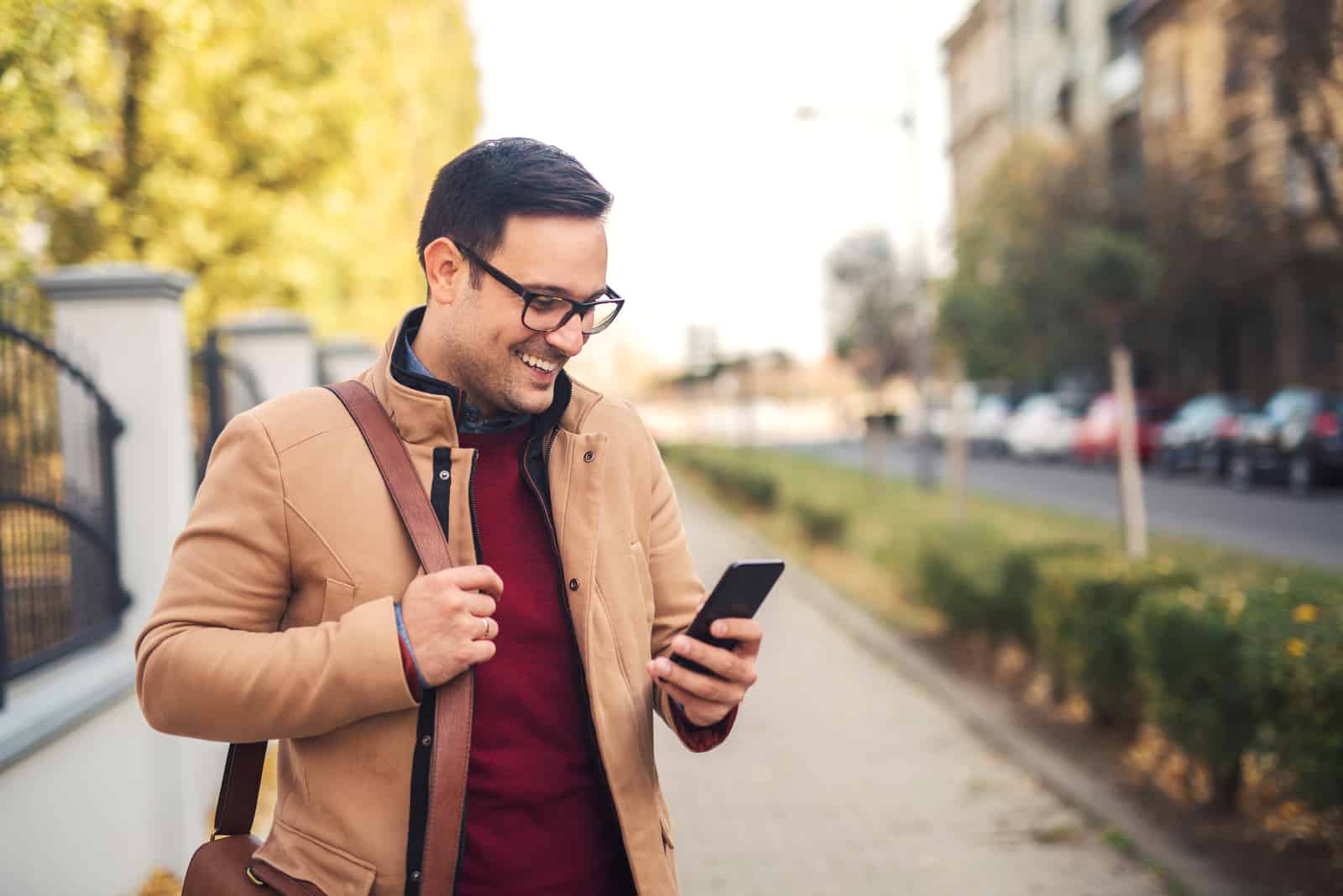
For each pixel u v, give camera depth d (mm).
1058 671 6016
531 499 1602
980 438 33594
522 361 1527
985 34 43094
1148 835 4137
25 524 3348
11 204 4293
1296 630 3602
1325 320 24203
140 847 3709
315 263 8844
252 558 1444
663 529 1765
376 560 1466
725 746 5906
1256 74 9336
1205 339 27172
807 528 13969
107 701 3361
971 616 7328
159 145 7496
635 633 1624
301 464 1468
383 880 1416
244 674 1347
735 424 39844
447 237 1511
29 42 3555
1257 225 20547
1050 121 36781
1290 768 3574
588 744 1562
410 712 1435
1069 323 13953
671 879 1573
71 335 3969
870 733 6051
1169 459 23016
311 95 8641
